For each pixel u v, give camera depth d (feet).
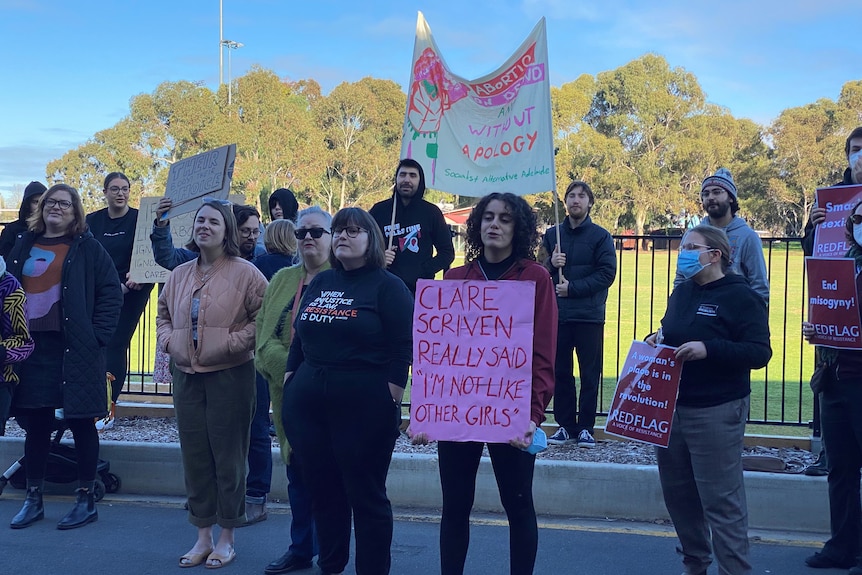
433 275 20.27
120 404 24.72
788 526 16.74
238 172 156.25
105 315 17.22
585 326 20.67
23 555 15.46
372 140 189.16
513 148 19.22
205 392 14.99
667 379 12.55
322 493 12.91
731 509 12.35
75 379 16.65
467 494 11.93
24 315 15.98
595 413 21.42
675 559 15.23
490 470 18.13
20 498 19.36
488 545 15.98
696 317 12.57
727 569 12.36
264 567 14.98
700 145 193.67
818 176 194.80
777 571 14.49
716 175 17.61
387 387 12.28
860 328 13.39
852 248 13.83
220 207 15.25
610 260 20.71
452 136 19.85
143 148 157.99
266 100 166.40
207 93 160.45
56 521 17.51
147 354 37.19
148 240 23.40
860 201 14.01
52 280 16.88
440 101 19.90
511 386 11.36
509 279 11.75
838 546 14.46
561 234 21.42
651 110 196.54
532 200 165.78
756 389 30.42
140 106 156.87
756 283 17.20
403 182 20.01
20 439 20.17
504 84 19.30
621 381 13.06
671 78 200.85
